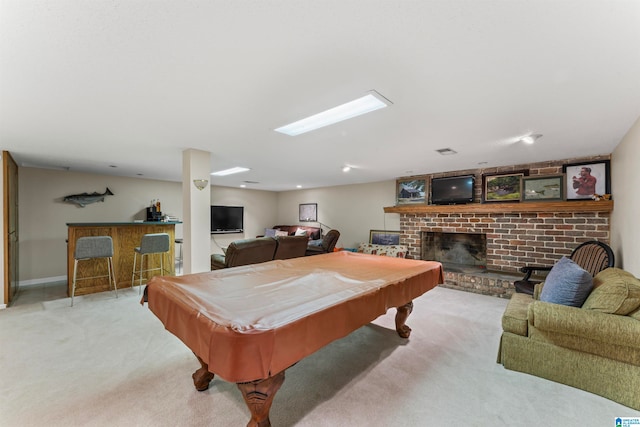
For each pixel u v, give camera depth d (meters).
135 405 1.75
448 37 1.28
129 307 3.58
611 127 2.56
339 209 7.30
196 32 1.25
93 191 5.46
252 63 1.52
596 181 3.70
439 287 4.68
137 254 4.70
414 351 2.50
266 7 1.09
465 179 4.76
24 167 4.74
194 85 1.78
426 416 1.67
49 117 2.35
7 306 3.59
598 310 1.93
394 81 1.71
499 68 1.55
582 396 1.87
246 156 3.88
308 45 1.35
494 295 4.18
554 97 1.92
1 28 1.19
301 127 2.63
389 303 2.06
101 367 2.18
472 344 2.64
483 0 1.05
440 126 2.55
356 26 1.21
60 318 3.20
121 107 2.14
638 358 1.76
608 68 1.53
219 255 4.27
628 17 1.11
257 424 1.42
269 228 8.72
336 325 1.58
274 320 1.35
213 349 1.22
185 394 1.86
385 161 4.18
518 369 2.16
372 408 1.74
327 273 2.47
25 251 4.77
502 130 2.66
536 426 1.60
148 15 1.13
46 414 1.66
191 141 3.12
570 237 3.94
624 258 2.94
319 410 1.72
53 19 1.14
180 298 1.68
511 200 4.41
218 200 7.55
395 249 5.53
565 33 1.23
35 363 2.23
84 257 3.72
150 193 6.25
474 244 5.22
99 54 1.42
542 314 2.02
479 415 1.69
